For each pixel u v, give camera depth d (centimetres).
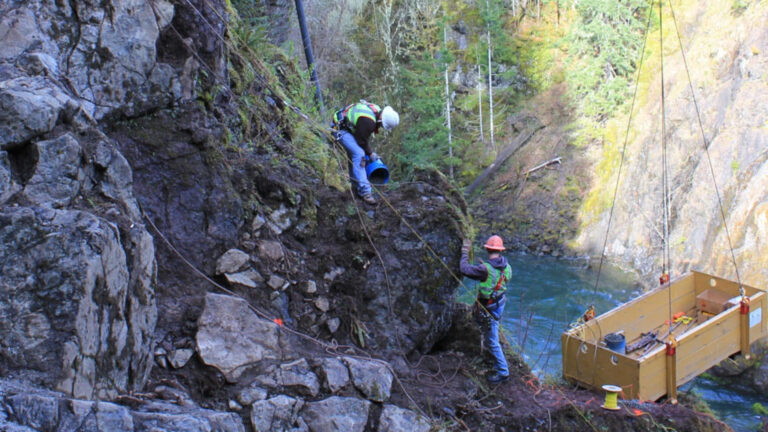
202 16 633
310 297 603
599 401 674
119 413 372
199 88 620
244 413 482
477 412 592
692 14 2275
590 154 2367
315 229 638
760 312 818
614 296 1719
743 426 1130
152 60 562
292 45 946
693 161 1888
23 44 490
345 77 2644
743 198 1616
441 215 674
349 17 2731
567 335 738
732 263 1570
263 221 597
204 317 506
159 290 520
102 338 413
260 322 528
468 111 2709
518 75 2712
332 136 718
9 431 323
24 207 402
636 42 2370
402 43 2881
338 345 596
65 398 356
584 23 2545
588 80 2438
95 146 471
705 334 750
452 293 682
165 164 555
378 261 643
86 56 523
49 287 383
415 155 2370
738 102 1805
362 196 672
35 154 427
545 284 1827
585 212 2239
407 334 641
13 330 370
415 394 581
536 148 2497
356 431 511
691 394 841
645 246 1908
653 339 810
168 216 545
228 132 635
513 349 744
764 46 1852
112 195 477
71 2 521
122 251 435
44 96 443
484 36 2792
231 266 562
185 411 437
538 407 624
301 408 499
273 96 784
